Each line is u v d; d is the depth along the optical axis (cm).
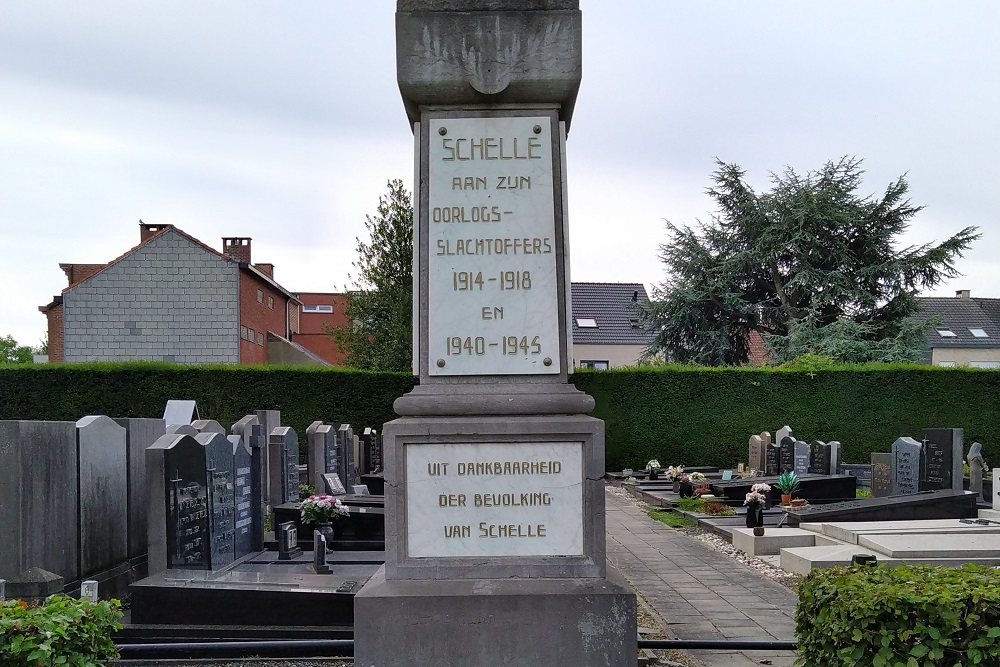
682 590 865
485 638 384
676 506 1608
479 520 412
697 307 3253
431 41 429
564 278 431
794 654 614
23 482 711
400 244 2584
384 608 385
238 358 2983
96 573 822
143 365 2081
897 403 2381
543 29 429
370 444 1920
